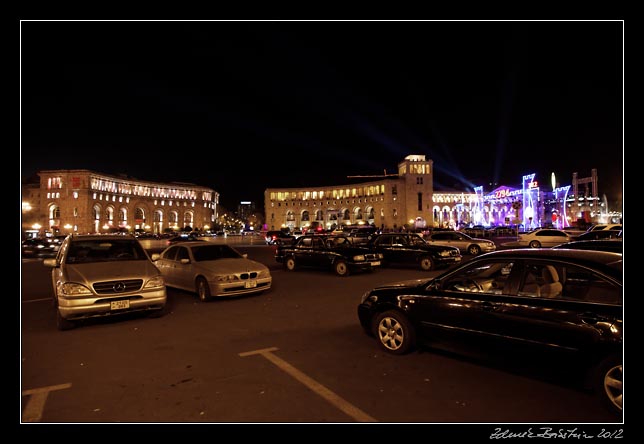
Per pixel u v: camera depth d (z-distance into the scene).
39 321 7.75
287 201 129.38
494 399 4.03
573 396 4.07
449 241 22.88
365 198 117.69
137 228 124.56
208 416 3.77
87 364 5.21
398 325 5.44
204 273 9.62
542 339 4.06
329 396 4.15
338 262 14.61
